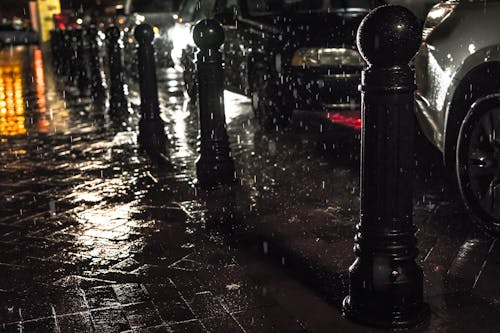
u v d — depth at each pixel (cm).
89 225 449
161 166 618
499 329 280
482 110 381
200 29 511
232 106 1002
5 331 296
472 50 388
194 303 317
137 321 301
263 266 361
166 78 1463
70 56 1670
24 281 355
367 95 278
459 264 353
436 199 476
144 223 448
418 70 438
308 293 324
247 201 488
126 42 1458
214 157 531
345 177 547
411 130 279
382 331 282
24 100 1211
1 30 4075
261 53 745
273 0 819
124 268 368
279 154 639
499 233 376
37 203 509
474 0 400
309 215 449
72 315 310
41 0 4009
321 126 778
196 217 455
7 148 737
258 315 302
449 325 285
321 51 685
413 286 285
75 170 617
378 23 266
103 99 1185
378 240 284
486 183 384
